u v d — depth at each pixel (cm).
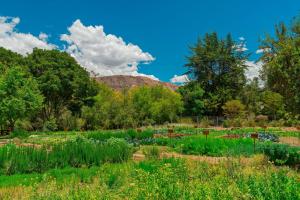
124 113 4369
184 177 901
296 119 1379
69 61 4950
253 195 662
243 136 2650
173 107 4853
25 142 2608
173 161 1130
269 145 1770
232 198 643
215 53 5866
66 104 5066
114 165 1248
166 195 658
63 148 1438
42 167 1302
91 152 1408
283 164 1290
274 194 648
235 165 1025
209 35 6069
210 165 1116
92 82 5097
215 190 666
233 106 4900
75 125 4425
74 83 4772
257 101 5578
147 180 757
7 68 3822
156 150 1573
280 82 1425
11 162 1264
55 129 4353
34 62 4750
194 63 5962
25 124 4222
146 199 644
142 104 4678
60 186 956
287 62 1361
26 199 800
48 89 4622
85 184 963
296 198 622
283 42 1438
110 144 1622
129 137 2642
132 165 1169
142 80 15725
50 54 4875
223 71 5991
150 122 4569
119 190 819
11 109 3456
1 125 3722
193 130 3544
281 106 1443
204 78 5875
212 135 2816
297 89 1291
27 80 3844
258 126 4222
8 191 913
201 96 5466
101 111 4406
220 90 5678
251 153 1587
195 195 643
